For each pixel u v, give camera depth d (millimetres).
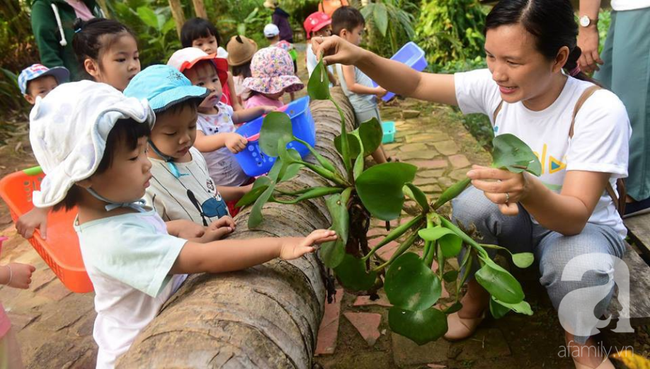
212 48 3117
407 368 1781
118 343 1244
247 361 932
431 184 3197
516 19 1326
